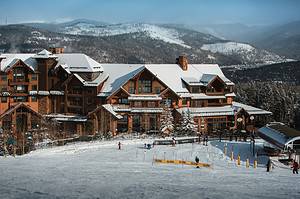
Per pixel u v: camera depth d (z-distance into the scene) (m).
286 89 109.31
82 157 50.16
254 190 25.61
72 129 77.81
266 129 59.16
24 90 80.88
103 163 43.50
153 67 83.56
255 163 45.66
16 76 80.25
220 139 65.38
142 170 37.38
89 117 75.00
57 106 81.94
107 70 83.69
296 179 34.03
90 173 33.25
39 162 42.53
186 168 41.72
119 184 26.66
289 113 95.12
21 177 29.23
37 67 82.50
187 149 57.53
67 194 22.23
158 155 52.53
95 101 78.69
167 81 81.56
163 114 73.19
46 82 81.44
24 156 50.69
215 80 82.81
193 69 87.12
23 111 76.62
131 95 77.00
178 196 22.03
